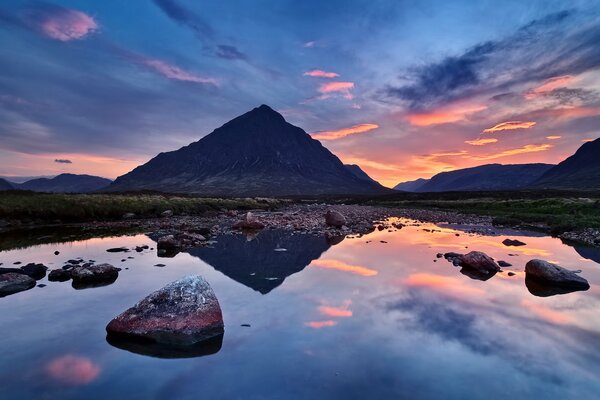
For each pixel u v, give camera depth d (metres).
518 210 59.41
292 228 34.84
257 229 33.94
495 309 11.14
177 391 6.51
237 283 14.09
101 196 50.12
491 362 7.69
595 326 9.87
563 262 19.03
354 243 25.44
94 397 6.28
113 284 13.78
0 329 9.38
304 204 107.88
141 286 13.52
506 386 6.73
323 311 10.86
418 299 12.08
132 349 8.33
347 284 13.95
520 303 11.79
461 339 8.85
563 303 11.82
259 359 7.80
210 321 9.12
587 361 7.81
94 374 7.14
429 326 9.69
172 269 16.44
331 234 30.33
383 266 17.38
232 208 65.75
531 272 14.98
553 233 32.66
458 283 14.17
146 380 6.91
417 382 6.82
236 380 6.90
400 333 9.21
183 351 8.22
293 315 10.52
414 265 17.59
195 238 25.34
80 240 25.91
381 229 35.59
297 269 16.67
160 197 60.28
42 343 8.58
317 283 14.10
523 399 6.32
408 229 35.84
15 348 8.28
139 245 23.80
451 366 7.47
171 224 36.09
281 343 8.61
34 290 12.88
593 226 32.06
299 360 7.72
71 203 40.06
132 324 8.98
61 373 7.15
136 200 49.88
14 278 13.12
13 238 26.55
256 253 20.92
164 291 9.83
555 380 6.99
